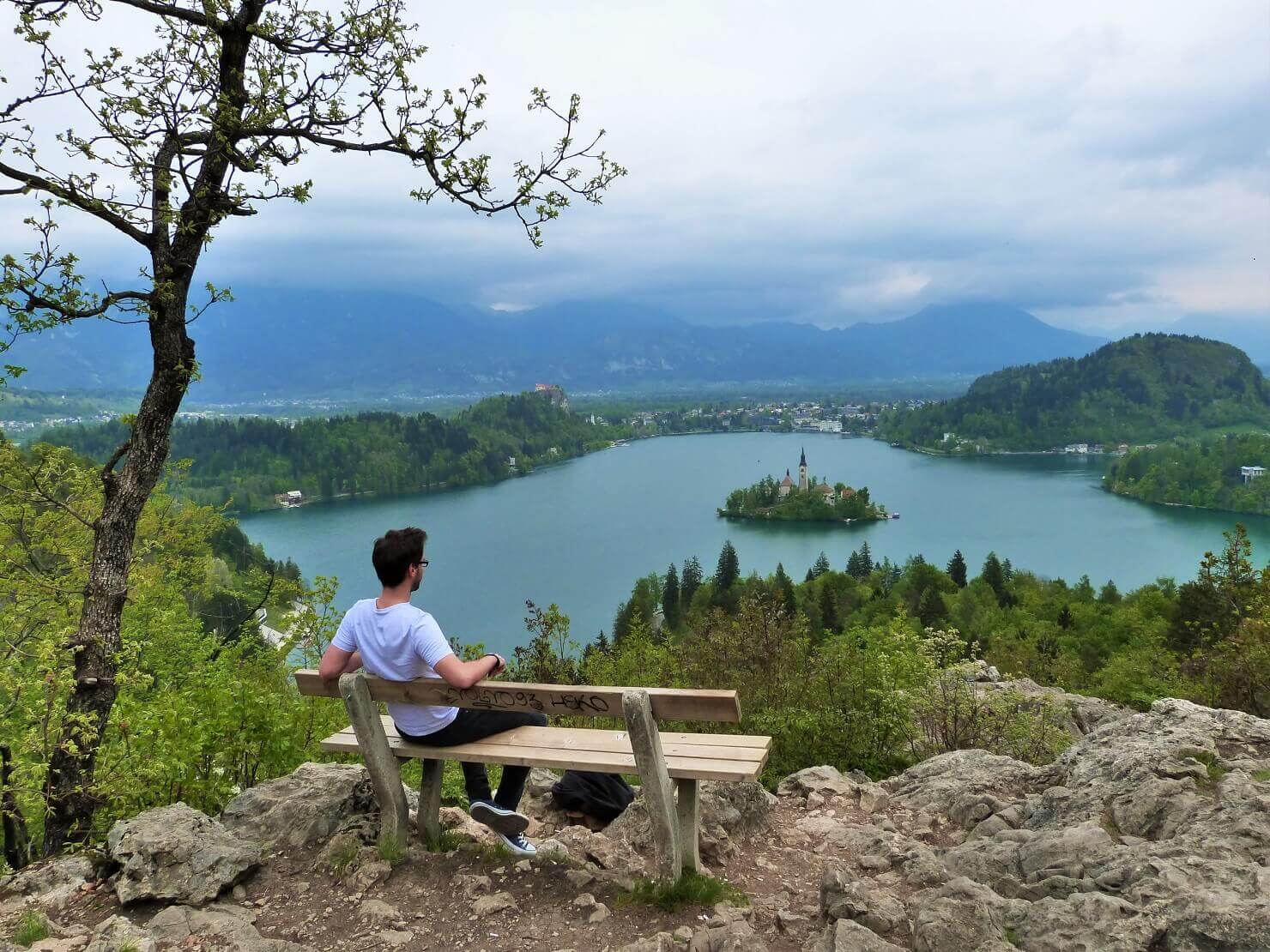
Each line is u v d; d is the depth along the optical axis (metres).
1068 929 3.44
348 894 4.15
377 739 4.29
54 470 9.11
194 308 6.55
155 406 6.51
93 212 5.97
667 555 141.00
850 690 9.36
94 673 6.20
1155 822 4.68
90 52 5.97
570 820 5.53
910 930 3.68
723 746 4.13
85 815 5.91
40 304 5.76
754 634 10.81
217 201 6.31
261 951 3.59
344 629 4.37
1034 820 5.40
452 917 3.93
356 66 6.64
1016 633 58.59
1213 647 15.38
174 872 4.18
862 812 6.29
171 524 15.15
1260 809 4.28
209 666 7.04
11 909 4.09
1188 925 3.26
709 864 4.77
